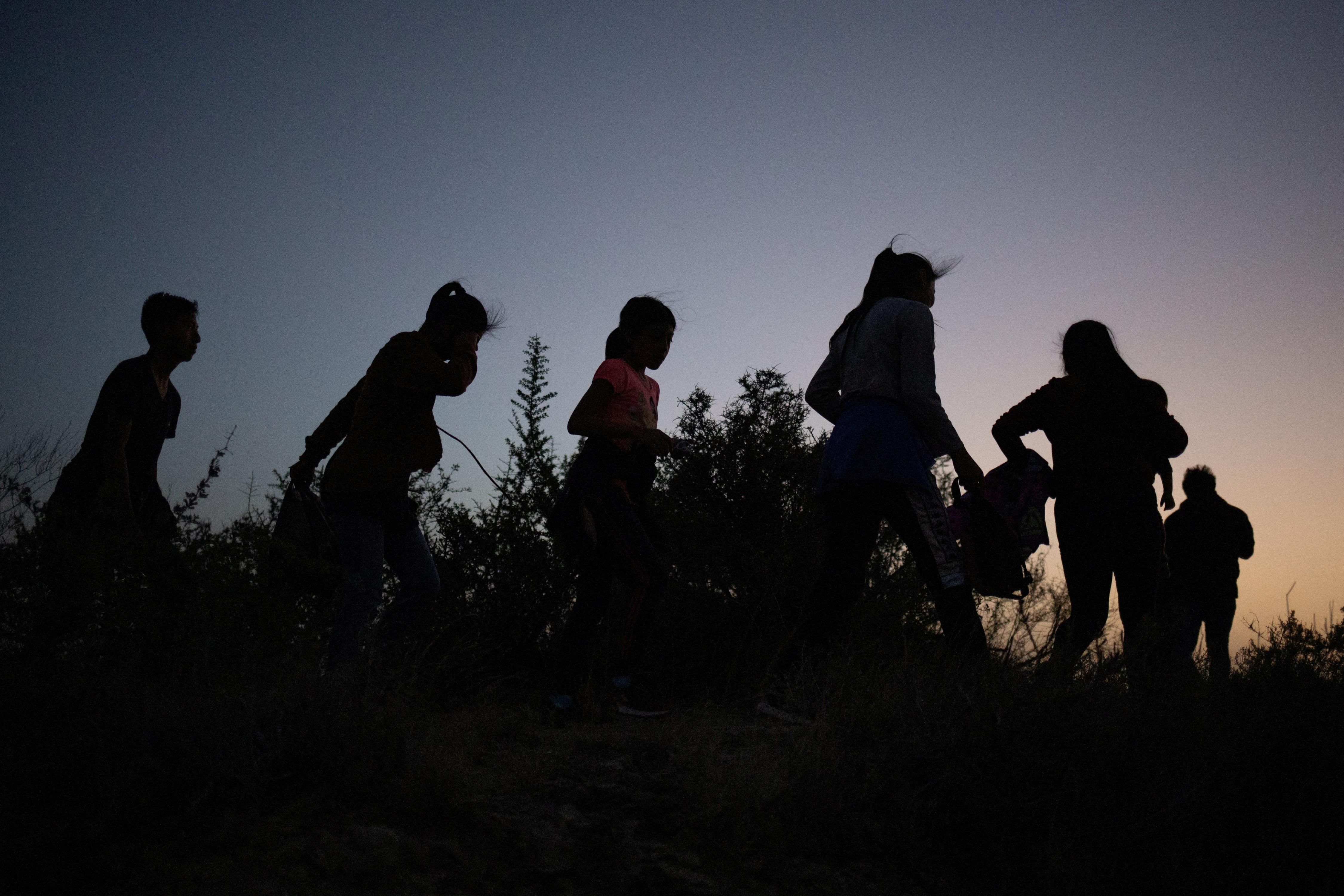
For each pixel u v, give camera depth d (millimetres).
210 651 2752
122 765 2025
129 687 2418
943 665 3285
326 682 2578
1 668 2465
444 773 2242
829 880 2139
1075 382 3832
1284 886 2275
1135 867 2260
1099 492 3688
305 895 1764
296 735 2291
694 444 4824
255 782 2094
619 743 2904
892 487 3428
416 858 1943
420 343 3326
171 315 3598
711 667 4211
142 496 3512
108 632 2805
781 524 4723
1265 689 3143
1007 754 2492
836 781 2479
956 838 2381
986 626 3520
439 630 3873
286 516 3449
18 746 2094
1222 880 2270
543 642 4180
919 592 4680
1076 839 2299
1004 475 3904
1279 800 2500
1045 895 2184
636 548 3457
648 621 3504
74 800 1928
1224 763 2531
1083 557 3688
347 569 3287
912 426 3490
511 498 4512
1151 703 2793
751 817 2295
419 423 3408
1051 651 3115
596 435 3416
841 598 3498
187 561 3033
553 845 2088
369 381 3354
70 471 3344
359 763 2281
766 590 4414
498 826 2133
